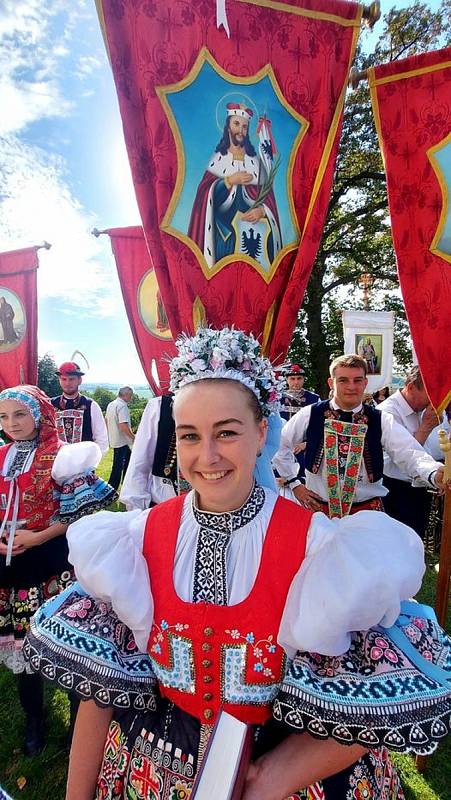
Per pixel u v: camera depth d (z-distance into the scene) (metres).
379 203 13.12
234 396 0.93
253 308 1.76
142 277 4.44
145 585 0.97
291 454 2.96
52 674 0.89
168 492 2.23
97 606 1.00
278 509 0.99
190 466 0.94
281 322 1.79
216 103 1.65
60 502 2.05
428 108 1.89
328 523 0.97
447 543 1.95
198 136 1.64
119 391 6.72
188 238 1.67
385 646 0.84
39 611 1.03
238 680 0.89
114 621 0.99
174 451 2.18
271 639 0.88
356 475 2.70
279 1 1.68
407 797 1.82
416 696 0.77
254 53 1.68
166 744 0.93
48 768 1.97
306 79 1.75
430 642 0.88
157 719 0.98
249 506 0.99
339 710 0.76
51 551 2.03
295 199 1.79
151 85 1.59
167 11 1.58
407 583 0.82
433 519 3.98
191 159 1.64
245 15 1.65
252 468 0.97
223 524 0.97
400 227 1.98
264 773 0.81
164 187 1.63
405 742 0.73
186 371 0.99
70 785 0.97
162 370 2.31
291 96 1.73
